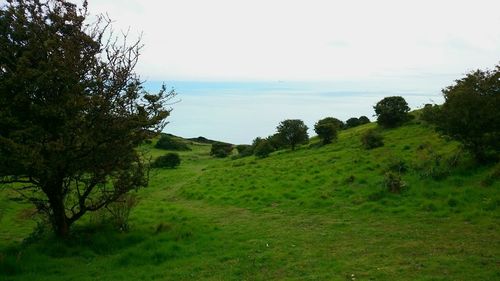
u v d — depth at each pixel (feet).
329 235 51.52
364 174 87.66
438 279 33.22
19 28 45.01
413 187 69.82
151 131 52.49
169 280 39.65
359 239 48.32
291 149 170.81
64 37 48.16
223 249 49.08
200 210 78.79
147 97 51.96
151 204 90.17
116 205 61.72
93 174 52.01
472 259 37.32
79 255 49.14
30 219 71.87
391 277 34.83
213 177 123.85
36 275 41.88
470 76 71.46
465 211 54.34
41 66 44.60
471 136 70.38
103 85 49.11
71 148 45.98
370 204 64.85
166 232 57.88
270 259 43.57
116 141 49.60
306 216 64.18
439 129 76.69
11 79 42.98
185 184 122.72
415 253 40.91
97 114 47.75
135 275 41.55
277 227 58.59
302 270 39.27
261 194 85.20
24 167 44.14
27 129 43.65
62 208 52.60
